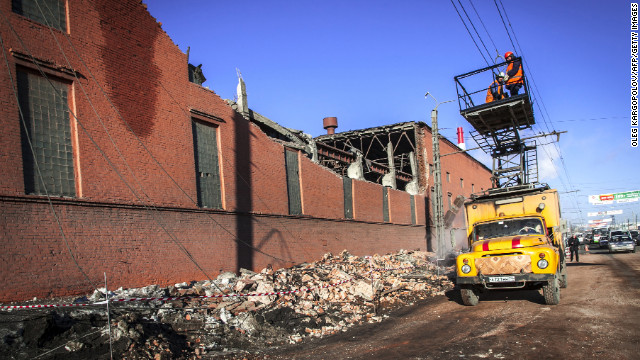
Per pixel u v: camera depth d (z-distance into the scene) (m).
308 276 14.56
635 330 7.73
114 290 10.59
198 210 13.67
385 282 16.25
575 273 18.72
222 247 14.46
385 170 34.53
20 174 9.27
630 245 34.91
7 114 9.20
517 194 14.23
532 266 10.56
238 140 16.19
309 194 20.67
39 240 9.34
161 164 12.62
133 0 12.48
